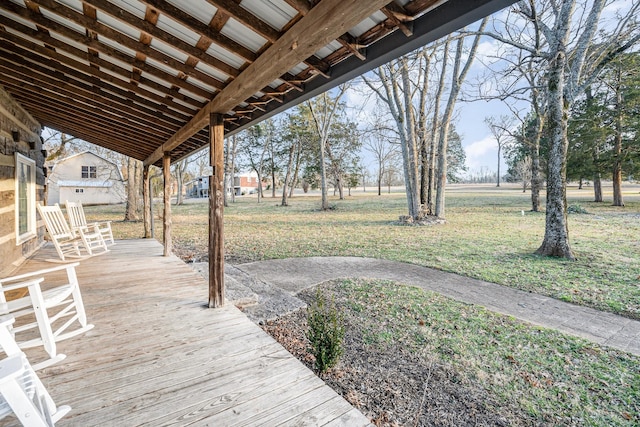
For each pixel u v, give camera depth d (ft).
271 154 88.17
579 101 44.96
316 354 8.36
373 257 21.99
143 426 4.92
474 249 23.35
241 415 5.21
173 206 75.36
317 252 23.86
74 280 7.98
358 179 89.86
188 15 6.03
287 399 5.63
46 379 6.05
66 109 15.55
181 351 7.20
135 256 17.75
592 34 19.69
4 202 13.47
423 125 40.86
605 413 6.79
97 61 9.14
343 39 5.86
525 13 20.94
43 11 7.14
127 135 18.78
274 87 9.15
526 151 75.15
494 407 7.05
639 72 34.35
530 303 13.09
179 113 12.60
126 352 7.13
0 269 12.73
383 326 11.10
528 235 28.30
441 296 13.96
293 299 13.44
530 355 9.12
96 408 5.29
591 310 12.28
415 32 5.28
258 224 40.60
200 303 10.25
